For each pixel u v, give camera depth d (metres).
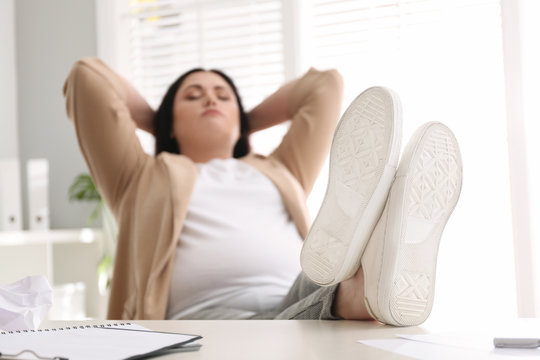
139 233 1.73
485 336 0.81
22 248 2.47
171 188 1.72
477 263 2.35
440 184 1.03
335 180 1.11
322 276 1.07
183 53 2.90
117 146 1.85
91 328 0.79
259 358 0.66
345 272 1.04
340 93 2.06
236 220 1.71
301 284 1.28
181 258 1.64
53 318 2.54
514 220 2.23
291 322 1.01
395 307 0.97
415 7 2.54
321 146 2.01
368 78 2.61
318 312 1.13
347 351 0.71
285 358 0.66
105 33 2.93
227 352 0.70
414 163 1.00
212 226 1.69
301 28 2.70
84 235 2.62
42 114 3.02
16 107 3.04
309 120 2.01
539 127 2.24
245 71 2.85
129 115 1.94
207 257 1.63
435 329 0.94
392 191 1.01
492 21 2.42
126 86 2.02
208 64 2.89
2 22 2.98
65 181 2.97
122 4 2.97
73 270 2.82
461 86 2.45
